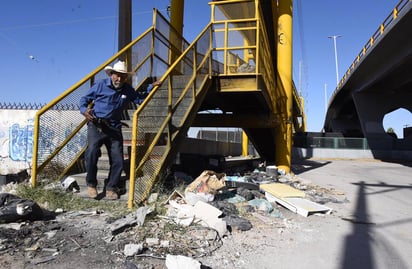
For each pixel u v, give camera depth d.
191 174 9.30
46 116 5.71
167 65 10.06
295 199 6.55
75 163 6.42
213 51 9.39
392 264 3.78
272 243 4.28
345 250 4.18
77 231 4.01
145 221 4.34
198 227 4.36
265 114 12.30
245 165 14.47
